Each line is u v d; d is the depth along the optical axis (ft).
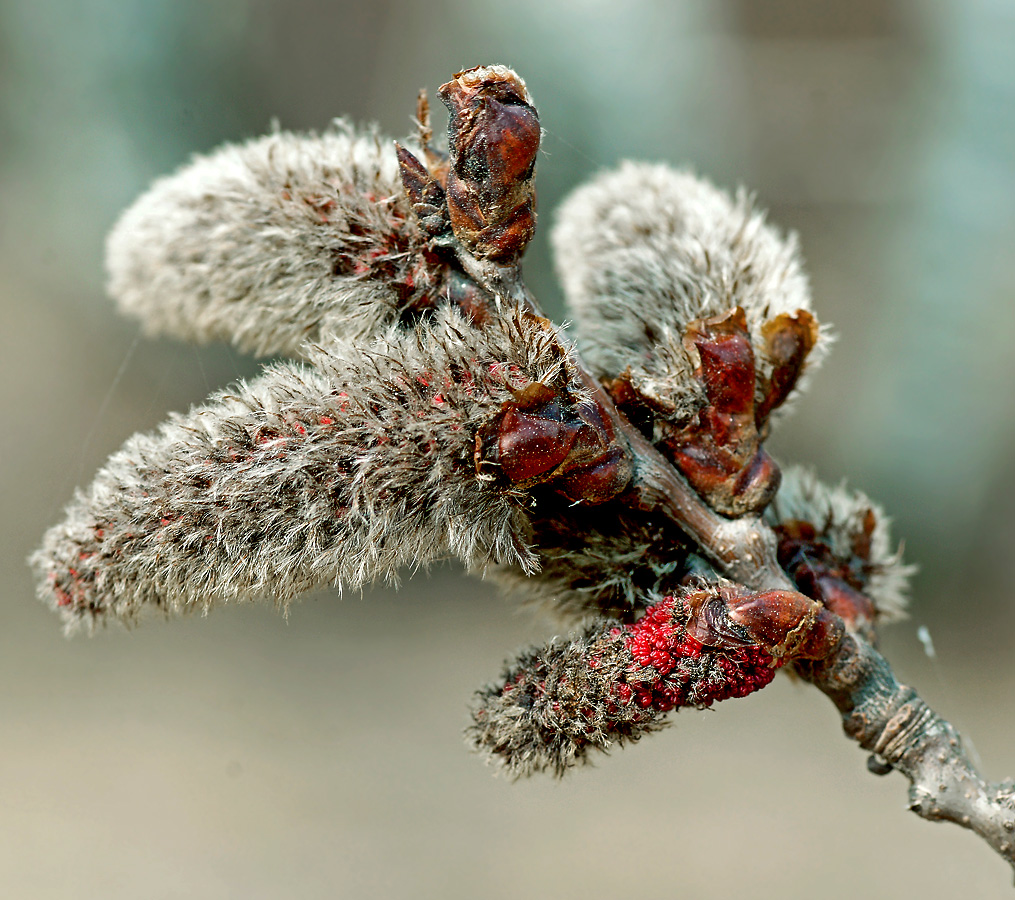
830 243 2.88
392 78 2.77
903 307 2.80
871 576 0.93
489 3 2.69
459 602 3.33
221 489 0.84
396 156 0.88
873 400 2.81
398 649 3.10
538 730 0.86
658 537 0.88
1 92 2.72
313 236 0.88
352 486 0.84
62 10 2.64
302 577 0.85
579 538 0.89
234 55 2.68
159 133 2.70
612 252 0.92
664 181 0.93
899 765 0.87
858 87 2.85
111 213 2.81
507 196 0.86
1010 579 2.77
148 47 2.65
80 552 0.85
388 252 0.88
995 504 2.74
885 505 2.81
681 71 2.77
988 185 2.72
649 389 0.88
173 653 3.06
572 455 0.86
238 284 0.90
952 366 2.73
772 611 0.85
